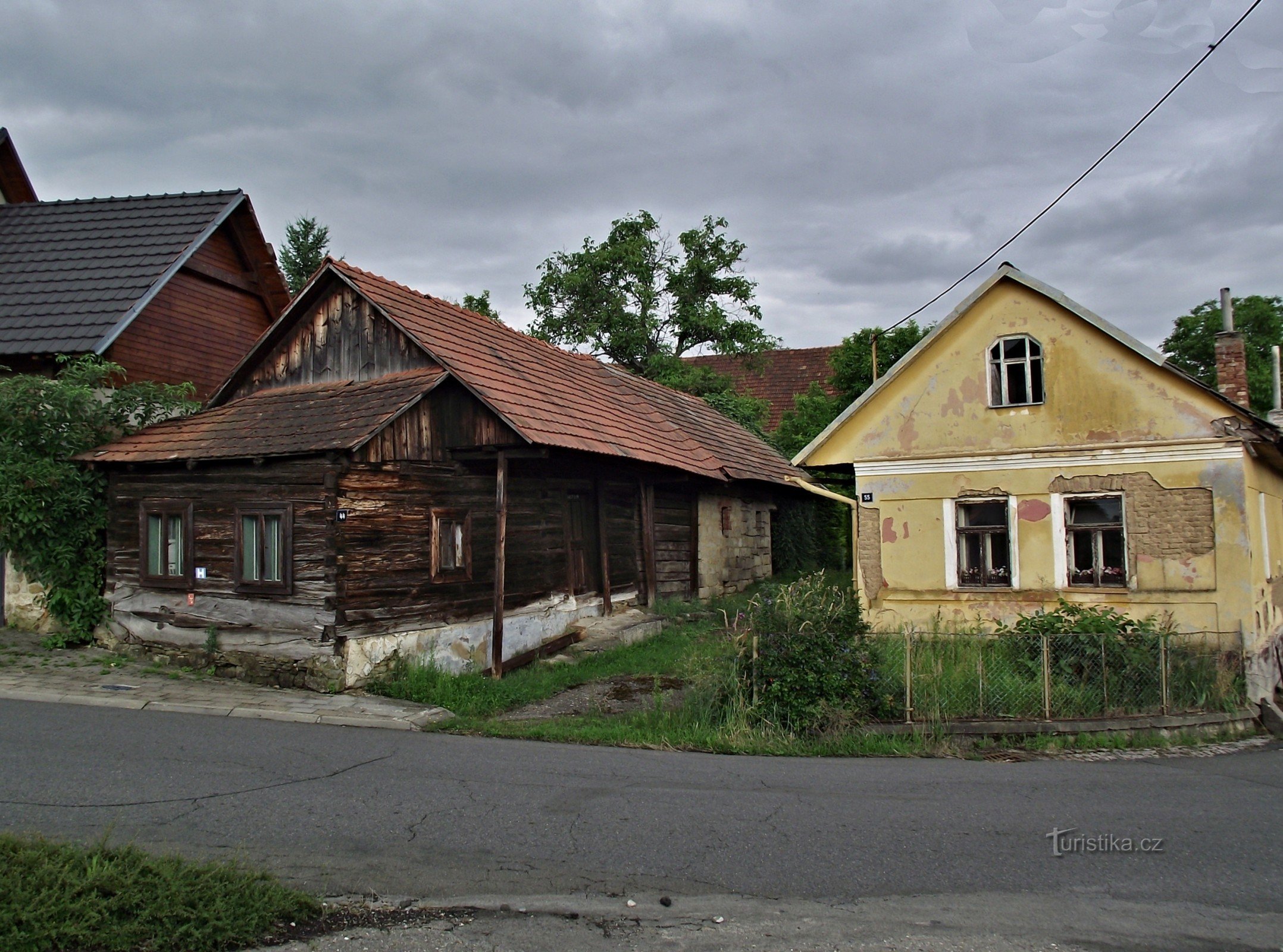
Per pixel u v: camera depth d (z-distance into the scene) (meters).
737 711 9.91
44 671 11.27
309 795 6.93
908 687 10.01
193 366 17.09
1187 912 5.05
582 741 9.33
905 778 8.08
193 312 17.20
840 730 9.56
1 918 4.33
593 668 13.23
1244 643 11.80
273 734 9.00
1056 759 9.11
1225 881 5.51
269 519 11.33
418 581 11.88
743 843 6.09
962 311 13.62
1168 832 6.45
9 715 9.26
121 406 13.72
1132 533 12.64
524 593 13.84
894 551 14.01
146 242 16.64
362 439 10.80
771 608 10.60
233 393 15.00
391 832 6.16
